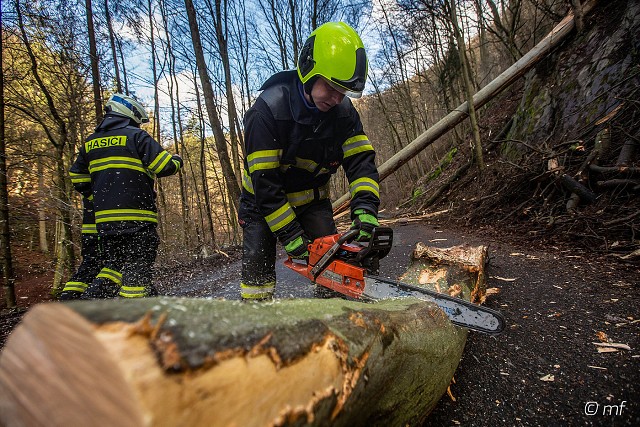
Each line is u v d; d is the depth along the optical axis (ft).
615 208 10.19
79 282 7.54
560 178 12.21
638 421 3.28
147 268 7.27
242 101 28.09
